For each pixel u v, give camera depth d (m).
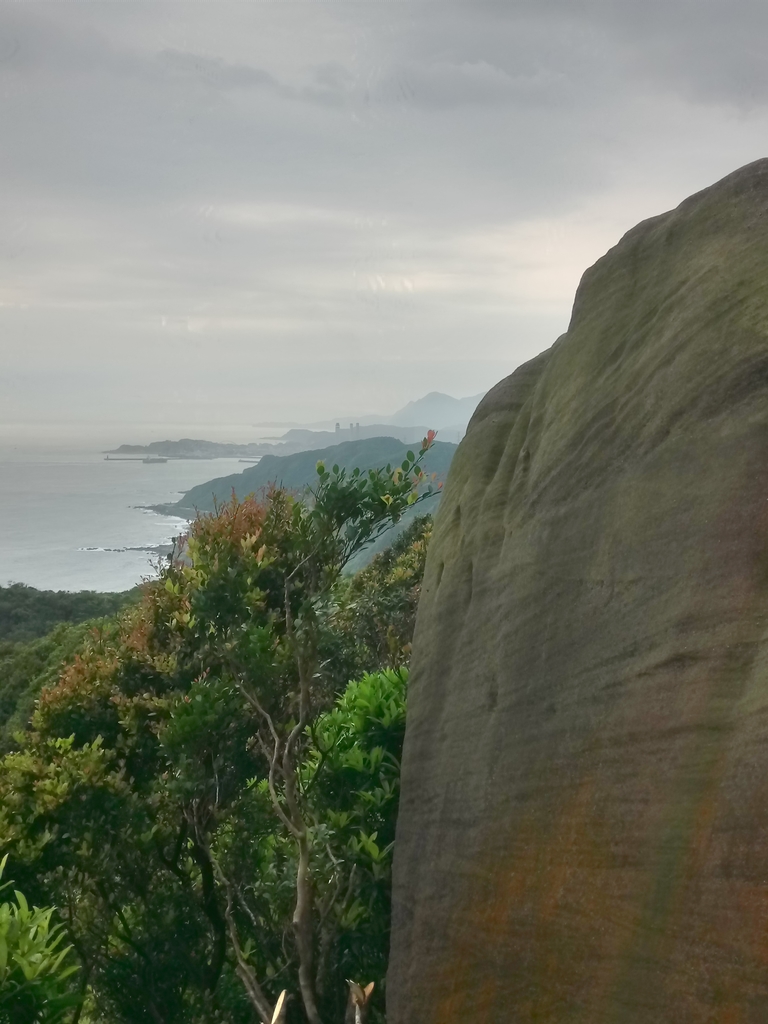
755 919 1.97
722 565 2.39
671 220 3.17
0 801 4.73
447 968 2.92
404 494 4.30
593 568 2.81
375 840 4.12
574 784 2.62
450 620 3.53
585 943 2.39
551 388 3.45
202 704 4.45
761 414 2.47
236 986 4.67
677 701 2.36
